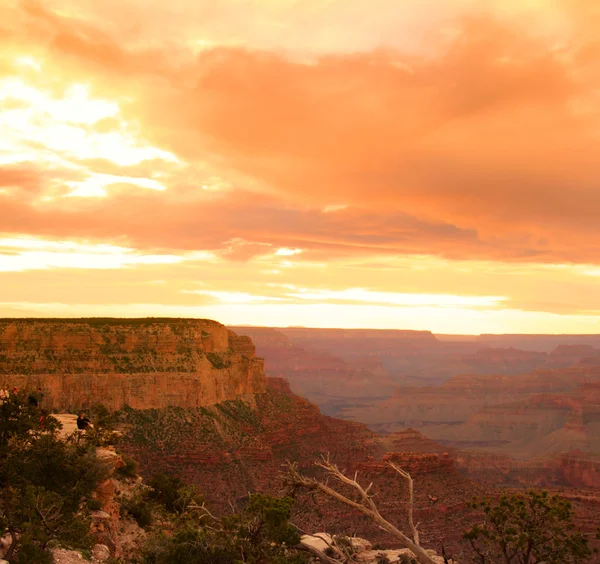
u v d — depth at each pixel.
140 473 108.00
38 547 27.05
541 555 32.62
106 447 42.12
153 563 30.28
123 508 43.38
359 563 29.00
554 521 32.75
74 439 39.22
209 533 29.95
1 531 27.33
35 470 34.00
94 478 35.91
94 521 34.94
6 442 34.56
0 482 32.88
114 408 115.75
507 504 33.31
